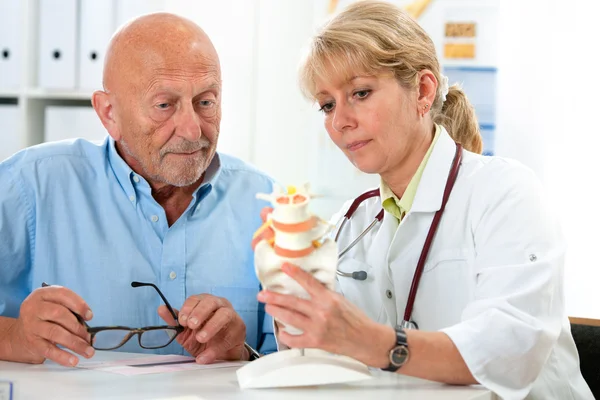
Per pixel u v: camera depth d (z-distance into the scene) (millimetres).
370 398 1012
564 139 2377
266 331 1675
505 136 2443
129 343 1570
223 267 1648
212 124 1517
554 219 1285
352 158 1382
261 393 1039
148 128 1476
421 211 1388
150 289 1595
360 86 1325
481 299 1204
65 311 1238
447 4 2482
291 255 1002
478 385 1109
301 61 1385
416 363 1066
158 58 1451
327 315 993
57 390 1067
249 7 2691
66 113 2646
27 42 2689
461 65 2484
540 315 1155
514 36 2418
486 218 1304
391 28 1338
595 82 2346
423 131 1418
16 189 1582
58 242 1594
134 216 1616
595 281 2340
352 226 1565
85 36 2635
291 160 2689
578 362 1402
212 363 1312
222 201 1685
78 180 1624
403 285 1408
